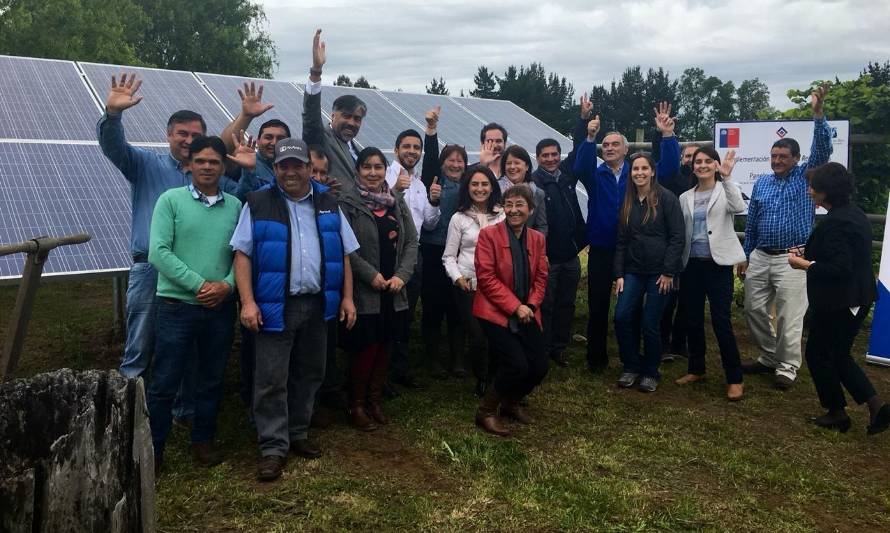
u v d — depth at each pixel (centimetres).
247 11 3581
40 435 198
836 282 432
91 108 602
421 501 346
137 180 392
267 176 440
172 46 3338
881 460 416
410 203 523
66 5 2184
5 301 827
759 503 359
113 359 603
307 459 394
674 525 332
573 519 332
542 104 6297
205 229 357
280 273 362
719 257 506
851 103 739
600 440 435
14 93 578
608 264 555
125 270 445
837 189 433
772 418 480
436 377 551
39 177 488
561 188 573
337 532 316
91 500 199
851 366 445
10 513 189
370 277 421
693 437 443
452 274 481
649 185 512
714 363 606
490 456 401
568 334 596
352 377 440
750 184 726
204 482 361
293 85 820
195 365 406
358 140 713
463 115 929
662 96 7025
